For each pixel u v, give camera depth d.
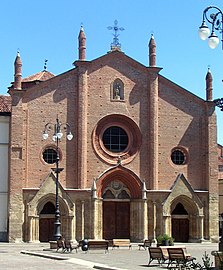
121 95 69.56
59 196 65.81
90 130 68.00
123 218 68.56
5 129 67.81
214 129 71.12
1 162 67.31
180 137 70.62
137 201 68.19
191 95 71.38
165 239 53.88
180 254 36.50
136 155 69.00
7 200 66.62
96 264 39.00
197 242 68.69
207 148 70.88
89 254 49.72
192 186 70.38
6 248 57.94
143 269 35.97
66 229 65.69
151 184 68.75
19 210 64.69
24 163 65.81
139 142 69.31
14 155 65.19
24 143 66.06
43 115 67.06
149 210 68.38
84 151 67.12
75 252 52.06
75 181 66.88
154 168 68.94
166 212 68.25
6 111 68.56
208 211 69.75
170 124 70.44
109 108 68.88
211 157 70.62
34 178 66.00
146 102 70.12
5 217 66.56
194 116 71.38
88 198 66.62
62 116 67.50
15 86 66.38
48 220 66.06
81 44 68.62
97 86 68.75
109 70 69.38
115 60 69.75
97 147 68.00
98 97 68.62
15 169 65.00
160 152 69.69
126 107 69.44
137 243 66.50
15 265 38.38
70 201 66.00
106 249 52.75
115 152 68.81
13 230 64.44
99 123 68.38
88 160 67.50
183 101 71.19
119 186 68.81
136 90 70.00
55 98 67.50
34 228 64.81
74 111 67.88
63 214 65.94
